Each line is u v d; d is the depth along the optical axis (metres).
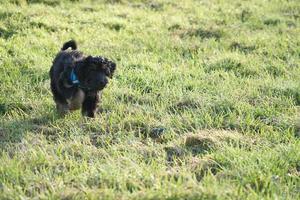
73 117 12.00
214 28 20.80
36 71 14.84
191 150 10.40
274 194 8.18
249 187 8.38
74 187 8.58
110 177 8.80
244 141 10.70
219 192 8.16
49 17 20.61
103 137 10.94
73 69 11.23
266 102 12.96
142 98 13.22
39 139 10.84
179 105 12.89
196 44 18.59
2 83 13.94
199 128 11.43
